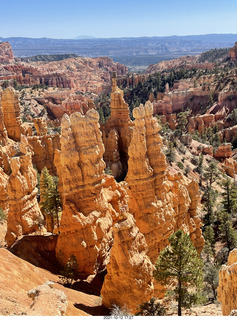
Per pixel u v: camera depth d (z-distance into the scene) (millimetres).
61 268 34594
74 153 34781
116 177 83562
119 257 27109
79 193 35656
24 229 39125
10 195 38969
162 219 36594
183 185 44156
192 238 44656
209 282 34875
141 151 35750
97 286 34031
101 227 36625
